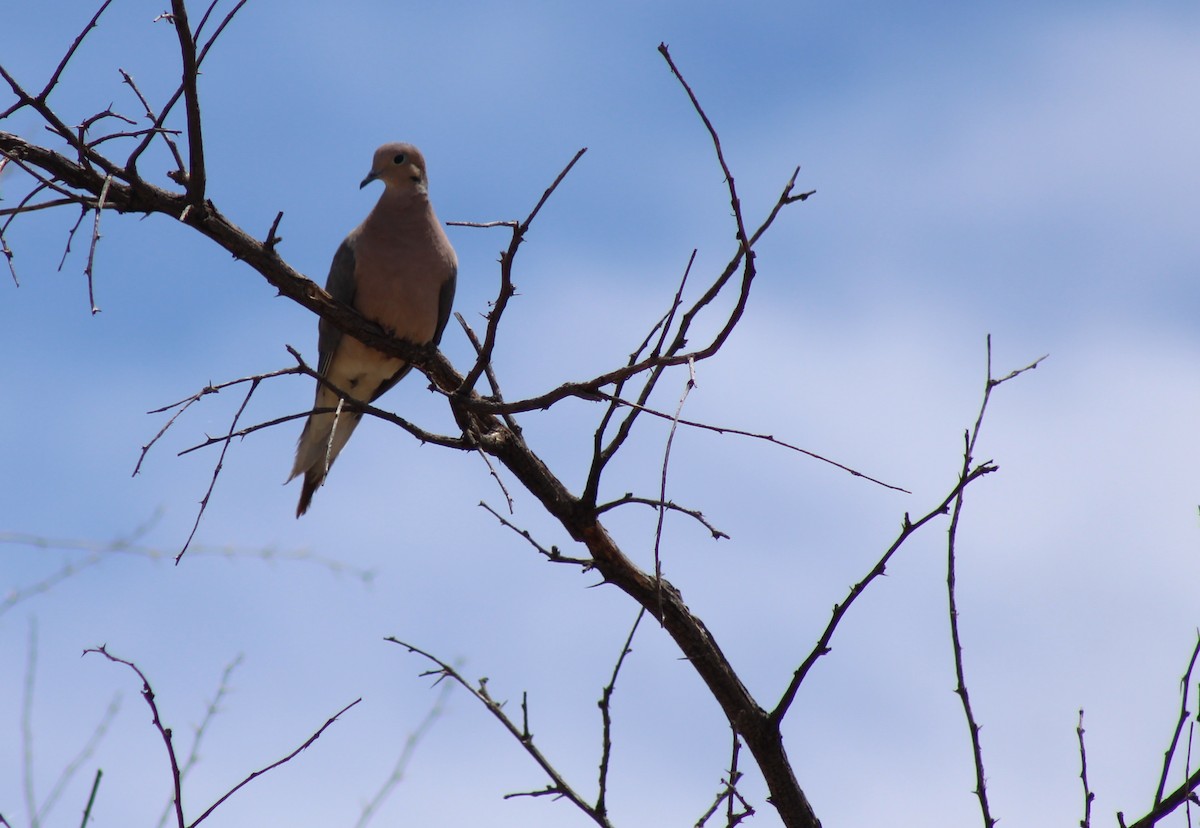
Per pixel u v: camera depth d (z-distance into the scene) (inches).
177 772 239.6
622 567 374.0
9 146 319.3
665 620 371.6
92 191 331.0
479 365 347.3
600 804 272.1
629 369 313.0
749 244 293.9
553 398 336.2
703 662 370.6
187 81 314.2
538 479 374.9
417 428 348.5
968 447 277.3
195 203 340.5
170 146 331.6
